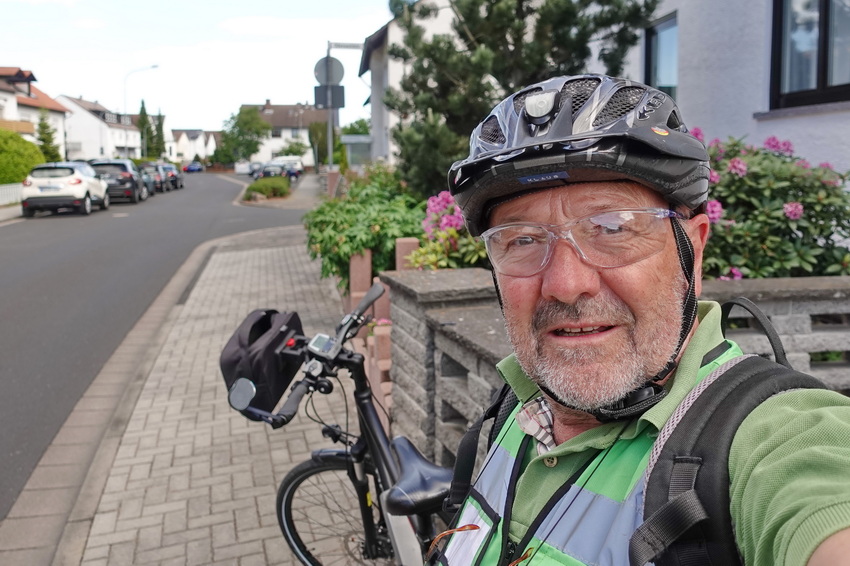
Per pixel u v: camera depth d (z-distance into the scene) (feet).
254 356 8.73
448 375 10.55
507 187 3.88
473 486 4.56
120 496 13.17
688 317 3.77
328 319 27.12
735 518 2.84
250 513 12.43
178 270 41.09
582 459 3.70
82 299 32.78
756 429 2.96
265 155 337.52
